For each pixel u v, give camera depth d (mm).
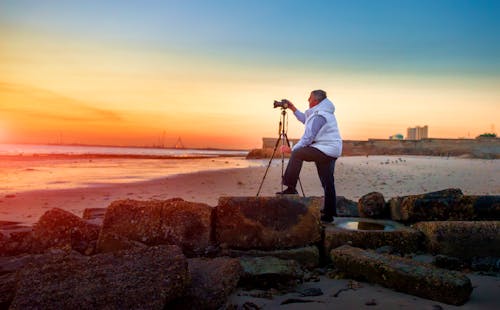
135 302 2871
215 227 4801
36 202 10328
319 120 5812
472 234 4832
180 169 25438
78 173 20969
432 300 3572
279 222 4820
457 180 16906
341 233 4977
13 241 5078
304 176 18000
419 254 4922
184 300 3277
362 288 3928
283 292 3809
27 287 3010
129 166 28688
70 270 3250
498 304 3480
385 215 6250
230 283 3633
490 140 53438
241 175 19109
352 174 19641
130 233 4707
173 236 4688
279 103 6742
